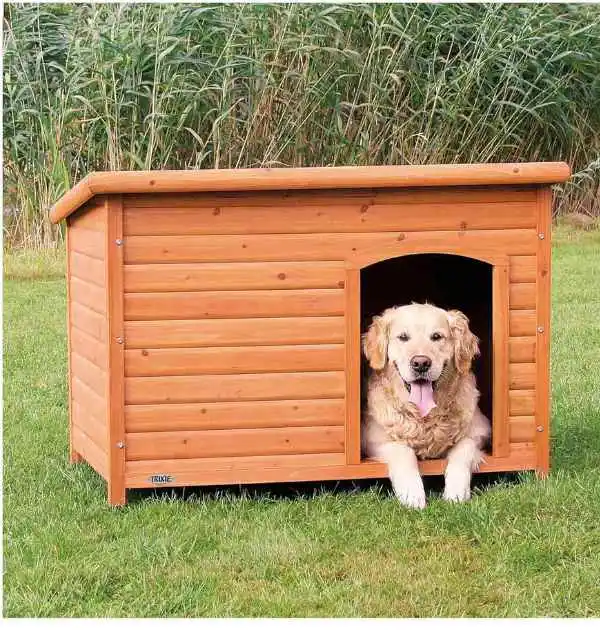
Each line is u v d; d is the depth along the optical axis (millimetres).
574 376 4840
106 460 3723
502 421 3781
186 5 6383
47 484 3854
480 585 3225
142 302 3660
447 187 3715
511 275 3762
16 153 6574
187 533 3461
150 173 3588
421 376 3656
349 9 6605
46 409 4574
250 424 3709
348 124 6652
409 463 3711
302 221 3686
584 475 3777
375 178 3639
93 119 6211
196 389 3688
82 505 3672
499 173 3680
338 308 3711
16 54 6637
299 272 3693
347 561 3330
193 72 6328
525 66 7172
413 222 3711
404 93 7105
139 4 6469
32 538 3473
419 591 3189
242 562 3324
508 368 3779
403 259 4465
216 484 3729
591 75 7598
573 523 3473
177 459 3695
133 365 3666
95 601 3188
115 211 3631
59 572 3283
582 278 6641
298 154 6688
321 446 3732
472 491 3740
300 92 6574
